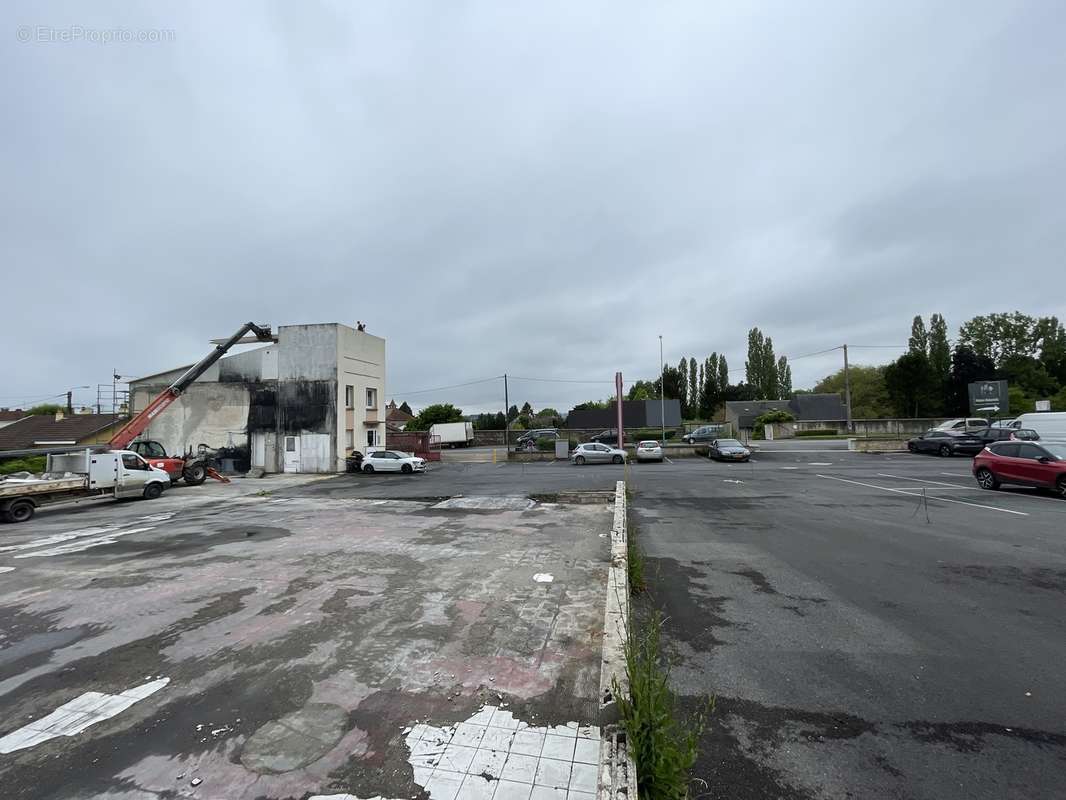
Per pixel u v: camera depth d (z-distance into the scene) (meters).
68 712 3.68
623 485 16.44
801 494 14.91
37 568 8.20
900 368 51.22
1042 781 2.81
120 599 6.38
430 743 3.15
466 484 20.61
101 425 36.53
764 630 5.03
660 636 4.89
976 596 5.89
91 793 2.77
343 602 5.99
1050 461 13.22
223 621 5.49
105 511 15.25
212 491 20.45
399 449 35.66
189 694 3.89
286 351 28.70
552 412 81.75
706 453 34.06
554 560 7.79
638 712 2.79
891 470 21.17
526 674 4.08
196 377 26.42
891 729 3.33
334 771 2.89
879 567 7.18
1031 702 3.65
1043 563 7.21
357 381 30.33
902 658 4.37
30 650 4.88
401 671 4.18
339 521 12.07
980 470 15.39
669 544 8.85
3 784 2.87
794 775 2.89
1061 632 4.86
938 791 2.74
